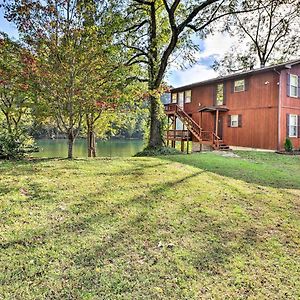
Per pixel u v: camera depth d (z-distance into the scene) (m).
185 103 23.39
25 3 7.34
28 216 3.93
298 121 16.55
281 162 11.27
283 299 2.37
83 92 8.43
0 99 10.75
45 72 7.73
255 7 14.28
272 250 3.26
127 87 11.32
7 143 9.33
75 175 6.42
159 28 15.27
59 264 2.78
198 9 13.29
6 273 2.59
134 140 48.16
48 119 11.19
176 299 2.33
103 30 8.92
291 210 4.75
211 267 2.84
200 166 8.75
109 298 2.31
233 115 18.55
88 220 3.91
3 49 7.71
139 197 5.01
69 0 7.70
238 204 4.94
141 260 2.93
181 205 4.72
